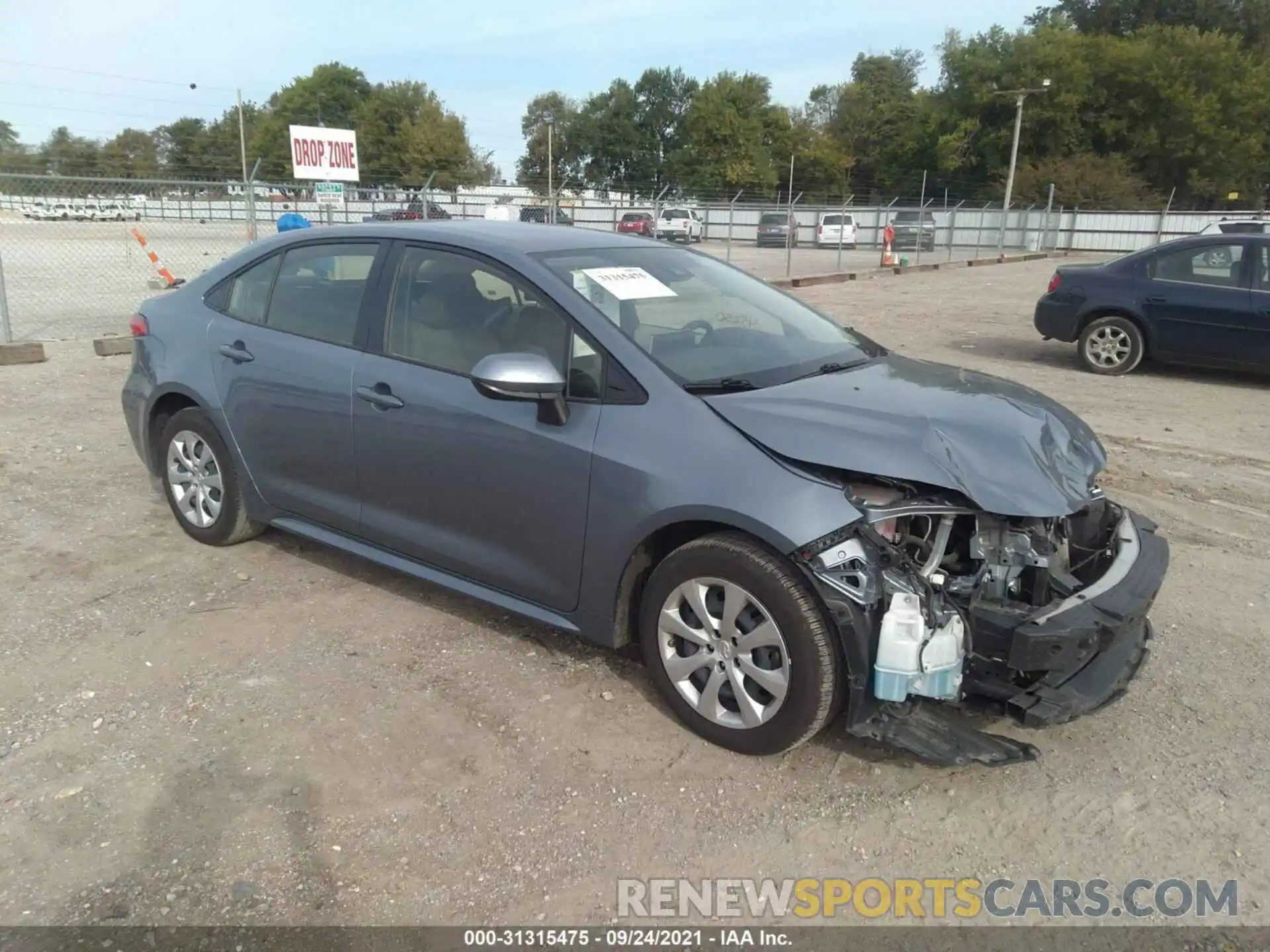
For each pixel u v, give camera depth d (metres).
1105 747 3.35
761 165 73.62
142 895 2.58
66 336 11.29
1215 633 4.20
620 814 2.96
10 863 2.69
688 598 3.22
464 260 3.88
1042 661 2.82
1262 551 5.16
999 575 3.00
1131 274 10.00
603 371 3.39
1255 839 2.90
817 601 2.95
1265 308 9.16
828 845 2.85
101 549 4.89
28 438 6.83
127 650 3.88
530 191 63.34
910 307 16.69
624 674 3.75
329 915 2.54
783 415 3.13
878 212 37.44
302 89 83.88
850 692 2.95
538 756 3.22
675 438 3.19
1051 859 2.81
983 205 56.72
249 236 14.20
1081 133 58.06
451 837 2.84
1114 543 3.44
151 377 4.93
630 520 3.25
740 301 4.13
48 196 15.80
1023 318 15.05
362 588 4.50
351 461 4.10
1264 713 3.57
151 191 16.36
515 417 3.53
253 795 3.00
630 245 4.29
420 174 69.19
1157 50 57.41
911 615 2.83
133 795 2.98
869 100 81.56
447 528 3.85
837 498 2.92
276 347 4.37
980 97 59.31
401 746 3.27
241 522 4.80
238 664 3.79
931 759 2.86
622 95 87.19
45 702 3.49
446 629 4.09
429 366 3.84
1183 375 10.23
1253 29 72.12
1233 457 6.98
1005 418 3.26
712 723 3.25
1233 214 39.81
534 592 3.64
